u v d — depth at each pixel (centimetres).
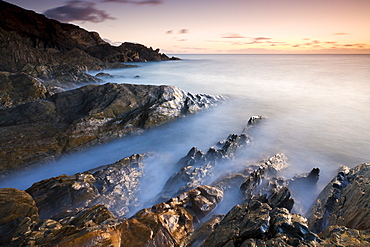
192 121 1872
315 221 689
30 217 670
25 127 1340
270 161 1132
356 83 3909
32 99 1823
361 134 1648
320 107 2378
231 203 850
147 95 1809
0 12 7088
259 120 1877
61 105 1631
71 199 809
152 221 623
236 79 4503
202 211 754
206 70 6341
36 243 518
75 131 1346
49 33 7981
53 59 4269
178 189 950
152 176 1109
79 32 9231
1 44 3506
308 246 446
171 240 590
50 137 1271
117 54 8862
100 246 511
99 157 1328
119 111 1605
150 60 11300
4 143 1166
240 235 527
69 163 1258
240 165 1182
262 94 3041
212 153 1195
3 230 593
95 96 1702
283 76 4925
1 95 1697
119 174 1020
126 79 4353
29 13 8075
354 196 672
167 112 1734
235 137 1352
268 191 923
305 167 1193
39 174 1151
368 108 2327
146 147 1449
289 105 2462
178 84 3862
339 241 465
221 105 2331
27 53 3706
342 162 1251
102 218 635
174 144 1499
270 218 557
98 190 899
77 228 570
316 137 1596
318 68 6875
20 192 764
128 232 576
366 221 550
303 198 920
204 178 1014
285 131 1706
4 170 1077
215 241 548
